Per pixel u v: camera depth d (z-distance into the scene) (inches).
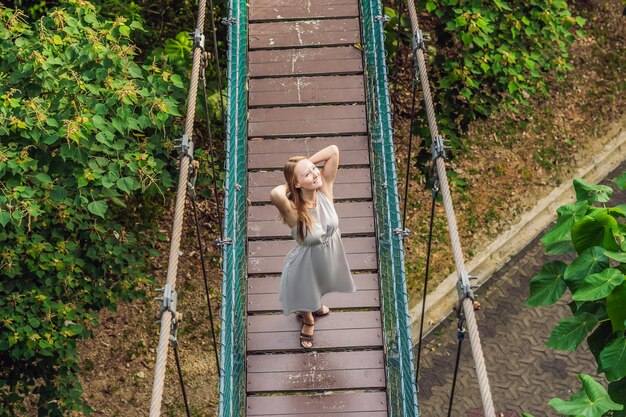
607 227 256.8
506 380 483.2
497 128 581.6
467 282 209.6
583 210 266.4
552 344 265.6
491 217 546.6
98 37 357.7
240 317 293.9
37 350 374.9
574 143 593.6
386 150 313.0
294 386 294.4
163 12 499.5
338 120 362.0
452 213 231.0
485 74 459.8
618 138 609.3
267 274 321.7
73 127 323.9
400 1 364.2
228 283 280.1
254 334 305.4
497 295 522.9
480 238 538.3
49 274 373.7
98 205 343.3
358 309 312.3
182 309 486.6
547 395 476.4
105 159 347.6
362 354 300.5
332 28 393.1
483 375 190.9
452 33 456.1
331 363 298.2
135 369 468.1
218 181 435.2
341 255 287.0
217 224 513.0
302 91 371.9
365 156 350.9
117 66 357.1
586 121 605.3
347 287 295.1
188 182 256.8
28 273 370.0
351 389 294.4
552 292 268.5
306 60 382.3
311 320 299.4
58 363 388.5
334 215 280.1
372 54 354.9
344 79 376.2
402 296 275.1
